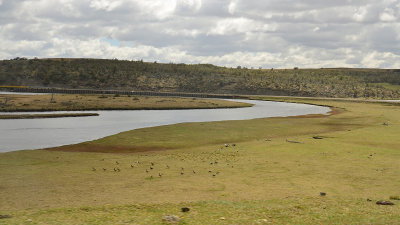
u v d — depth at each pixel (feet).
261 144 145.38
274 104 531.91
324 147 135.23
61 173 94.32
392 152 123.75
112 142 154.10
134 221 47.37
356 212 53.26
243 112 370.73
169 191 73.51
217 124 219.82
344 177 87.04
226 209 55.26
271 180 84.64
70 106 369.30
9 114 290.15
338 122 243.81
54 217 49.67
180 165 105.50
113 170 98.63
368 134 175.11
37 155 123.54
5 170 97.96
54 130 203.92
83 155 125.08
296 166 101.55
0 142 159.22
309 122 242.37
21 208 60.08
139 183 82.02
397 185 77.92
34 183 82.12
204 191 73.61
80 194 71.00
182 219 48.67
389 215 51.01
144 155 125.29
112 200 65.41
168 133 180.24
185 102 484.33
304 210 54.85
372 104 514.27
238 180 84.89
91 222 46.83
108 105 398.83
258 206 57.67
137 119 280.31
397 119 266.36
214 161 111.34
